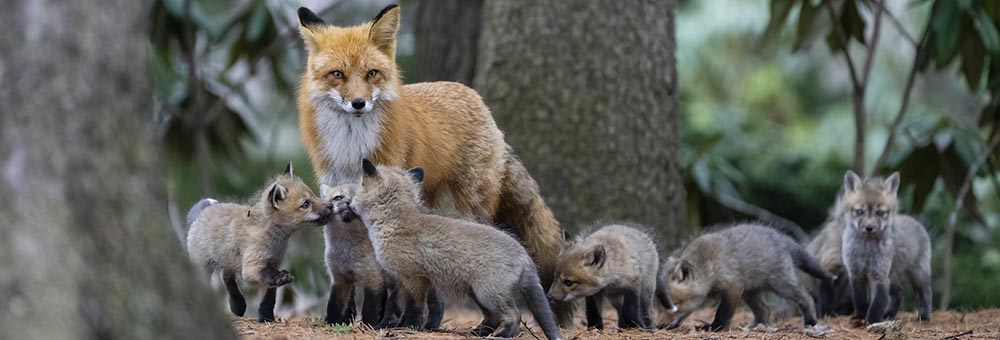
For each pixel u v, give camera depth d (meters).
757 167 23.23
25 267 5.37
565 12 14.95
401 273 9.50
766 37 19.08
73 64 5.58
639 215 15.04
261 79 26.59
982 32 16.39
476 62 17.58
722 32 28.56
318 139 11.09
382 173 9.60
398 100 11.08
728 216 20.64
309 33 11.23
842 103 29.08
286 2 18.64
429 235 9.32
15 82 5.49
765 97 29.59
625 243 11.77
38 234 5.42
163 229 5.92
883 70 30.11
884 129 26.81
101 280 5.55
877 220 12.59
